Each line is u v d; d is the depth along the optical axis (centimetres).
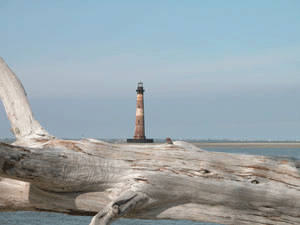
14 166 437
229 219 527
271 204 529
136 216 504
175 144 531
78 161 473
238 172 527
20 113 541
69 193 493
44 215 1416
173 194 504
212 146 14250
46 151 457
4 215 1409
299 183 530
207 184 511
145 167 497
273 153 8656
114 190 491
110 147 501
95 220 433
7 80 551
